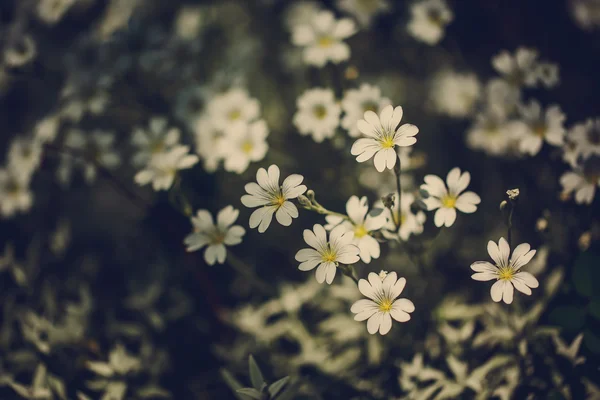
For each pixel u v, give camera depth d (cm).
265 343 36
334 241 30
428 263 38
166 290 40
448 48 44
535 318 34
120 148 42
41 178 43
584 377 33
